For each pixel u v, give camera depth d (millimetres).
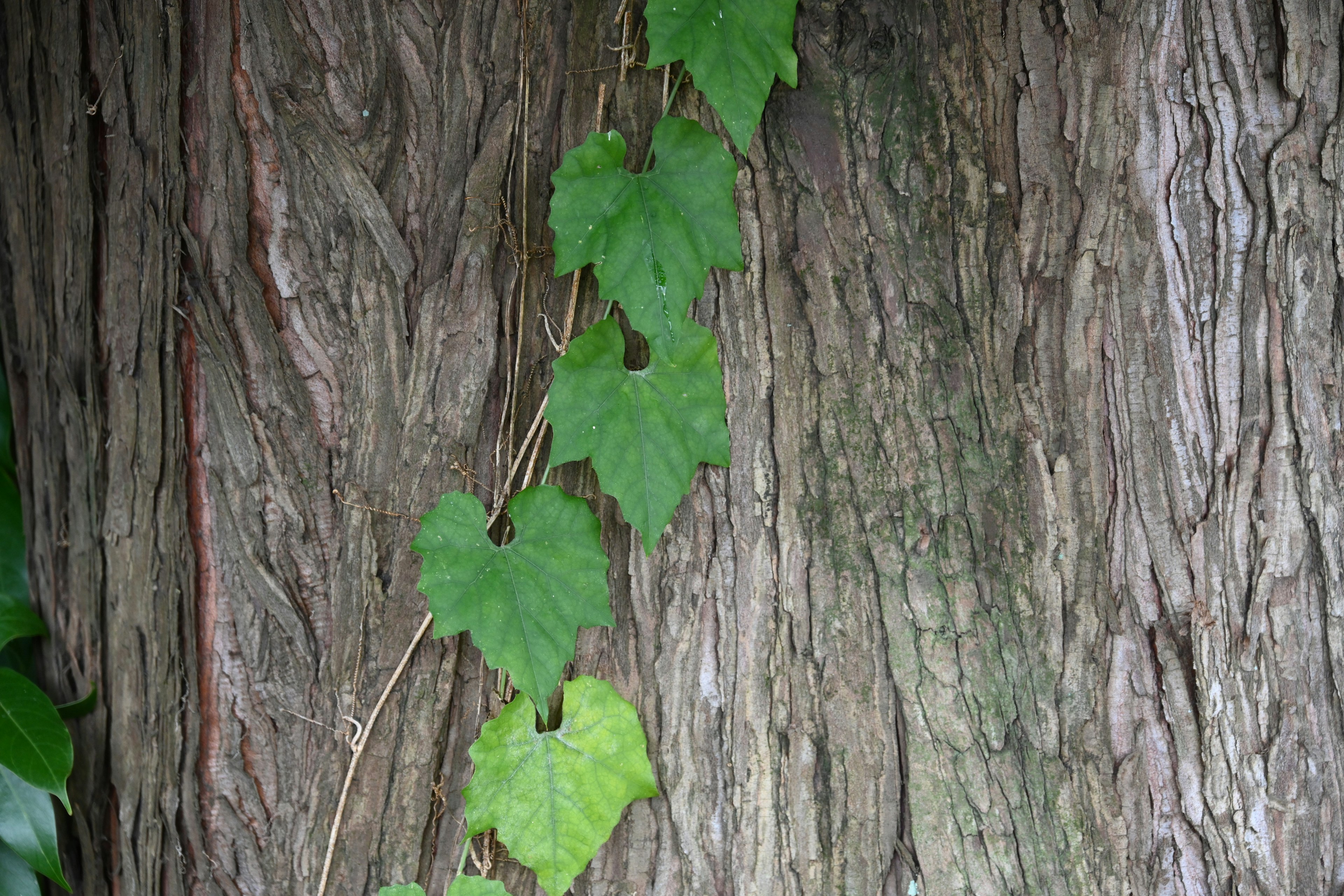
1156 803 1050
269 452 1056
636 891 1066
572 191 1021
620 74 1038
